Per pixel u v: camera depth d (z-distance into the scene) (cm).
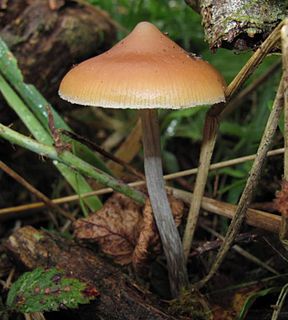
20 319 9
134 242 9
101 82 7
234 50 8
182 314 8
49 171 13
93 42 12
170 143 15
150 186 8
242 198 7
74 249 9
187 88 7
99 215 9
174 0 18
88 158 10
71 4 12
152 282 10
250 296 8
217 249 9
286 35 6
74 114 16
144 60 7
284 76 6
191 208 9
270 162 11
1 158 13
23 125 13
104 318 8
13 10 11
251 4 7
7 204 12
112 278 8
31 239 9
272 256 10
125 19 16
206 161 8
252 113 14
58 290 8
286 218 7
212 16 7
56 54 12
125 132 16
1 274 10
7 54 10
